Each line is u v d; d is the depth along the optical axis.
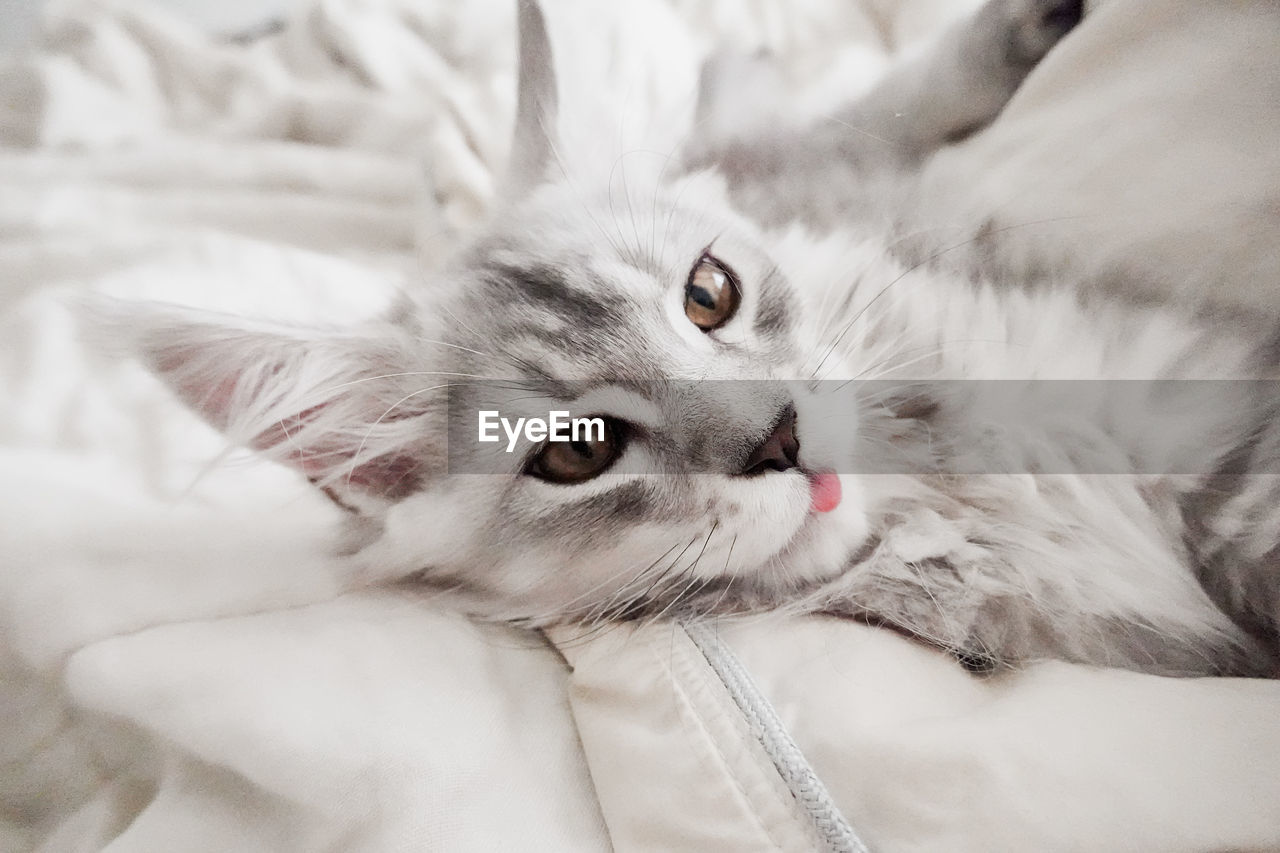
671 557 0.21
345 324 0.23
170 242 0.27
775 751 0.18
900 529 0.21
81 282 0.25
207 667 0.19
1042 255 0.22
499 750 0.19
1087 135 0.21
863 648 0.19
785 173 0.26
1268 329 0.19
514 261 0.23
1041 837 0.16
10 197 0.29
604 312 0.21
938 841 0.17
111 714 0.19
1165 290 0.20
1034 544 0.20
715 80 0.27
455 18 0.36
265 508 0.22
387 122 0.34
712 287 0.22
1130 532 0.20
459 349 0.22
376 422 0.22
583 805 0.19
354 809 0.18
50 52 0.36
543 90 0.25
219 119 0.36
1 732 0.20
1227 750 0.17
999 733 0.17
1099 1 0.23
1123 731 0.17
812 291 0.23
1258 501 0.19
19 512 0.21
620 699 0.19
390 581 0.22
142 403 0.23
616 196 0.24
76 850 0.20
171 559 0.21
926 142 0.25
